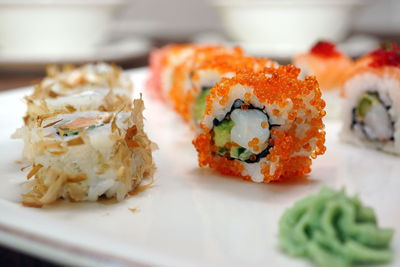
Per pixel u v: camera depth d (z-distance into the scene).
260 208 0.25
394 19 0.71
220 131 0.28
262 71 0.28
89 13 0.50
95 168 0.26
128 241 0.21
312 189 0.27
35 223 0.22
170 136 0.34
